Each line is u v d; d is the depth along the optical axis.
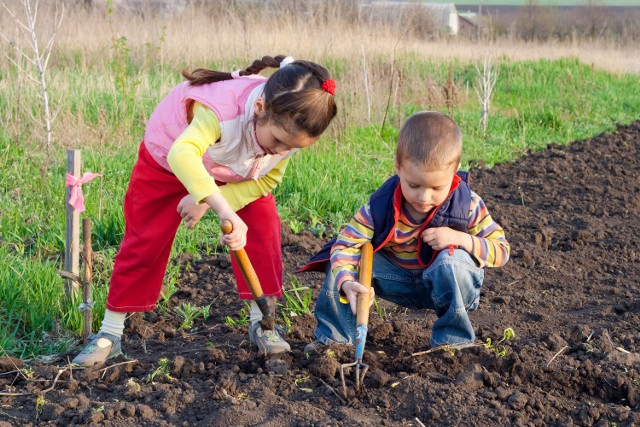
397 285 3.60
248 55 11.96
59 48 12.38
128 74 11.73
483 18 19.64
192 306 4.41
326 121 3.06
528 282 4.97
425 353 3.57
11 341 3.79
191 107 3.29
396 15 14.59
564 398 3.31
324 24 13.64
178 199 3.46
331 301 3.56
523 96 13.78
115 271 3.57
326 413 3.11
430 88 11.64
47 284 4.40
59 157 7.31
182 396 3.22
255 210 3.54
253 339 3.73
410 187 3.14
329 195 6.53
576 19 33.59
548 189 7.52
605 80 16.16
